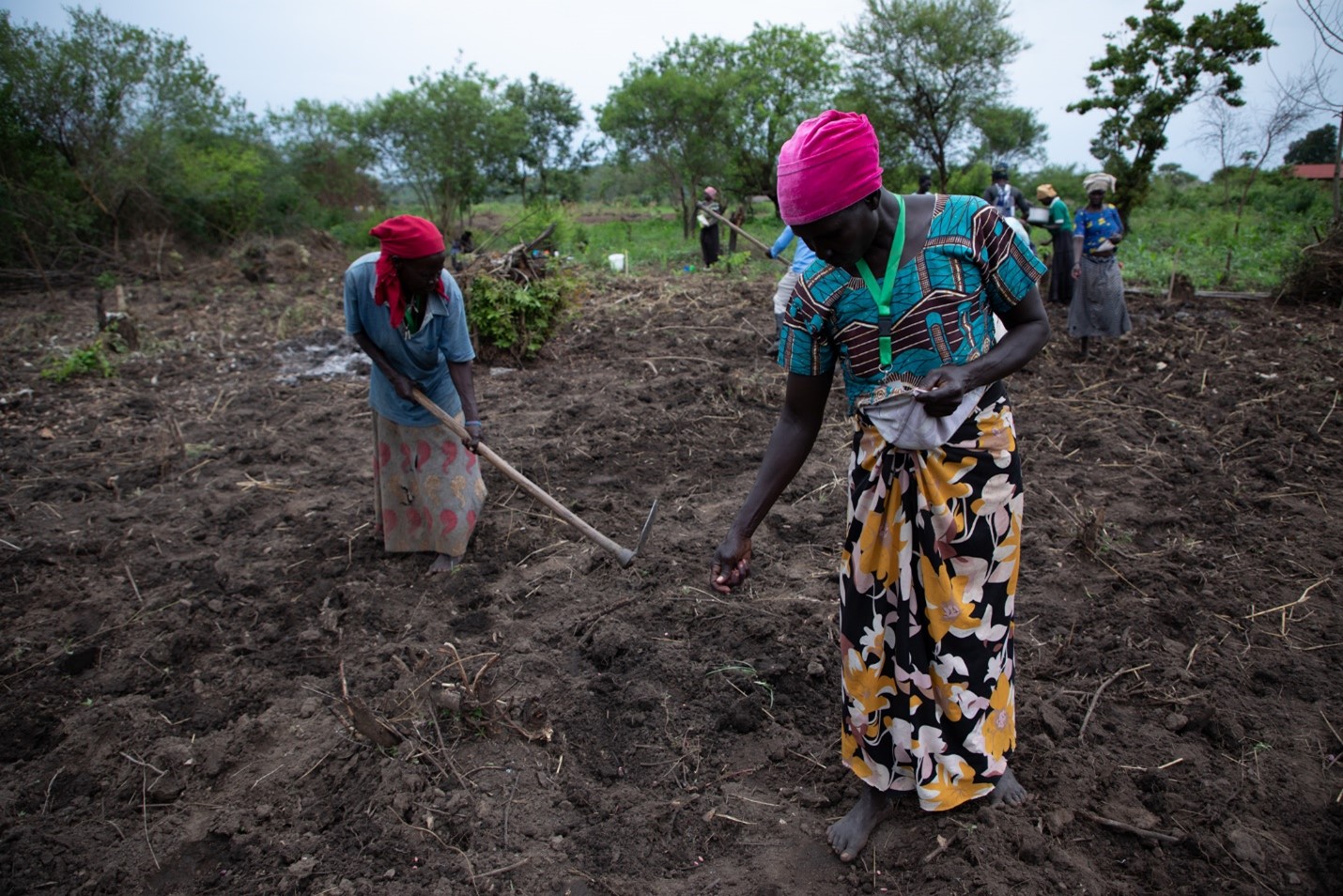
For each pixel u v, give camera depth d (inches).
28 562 175.5
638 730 120.3
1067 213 395.2
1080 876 92.7
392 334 153.5
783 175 76.3
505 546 174.4
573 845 102.1
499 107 886.4
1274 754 111.3
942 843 96.8
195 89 763.4
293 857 103.2
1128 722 117.6
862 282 81.4
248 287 565.6
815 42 837.8
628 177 1155.3
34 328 429.7
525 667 135.0
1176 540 167.0
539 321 313.4
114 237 683.4
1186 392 256.7
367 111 849.5
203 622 152.6
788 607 145.3
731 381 268.4
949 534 86.2
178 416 274.7
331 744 121.5
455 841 103.5
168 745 122.5
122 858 104.9
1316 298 380.8
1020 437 223.8
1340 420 226.4
